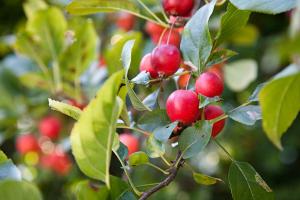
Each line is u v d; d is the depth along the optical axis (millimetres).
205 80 539
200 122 535
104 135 483
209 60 584
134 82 549
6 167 522
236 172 572
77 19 955
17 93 1015
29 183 458
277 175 1455
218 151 1457
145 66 567
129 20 1023
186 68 605
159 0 640
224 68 911
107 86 460
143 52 876
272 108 443
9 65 1015
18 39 906
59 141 1070
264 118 445
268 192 571
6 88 1010
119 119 560
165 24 614
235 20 572
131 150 723
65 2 1035
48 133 1043
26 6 982
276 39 1042
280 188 1433
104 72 912
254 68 902
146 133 556
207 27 552
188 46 563
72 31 945
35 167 1146
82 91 914
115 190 517
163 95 811
